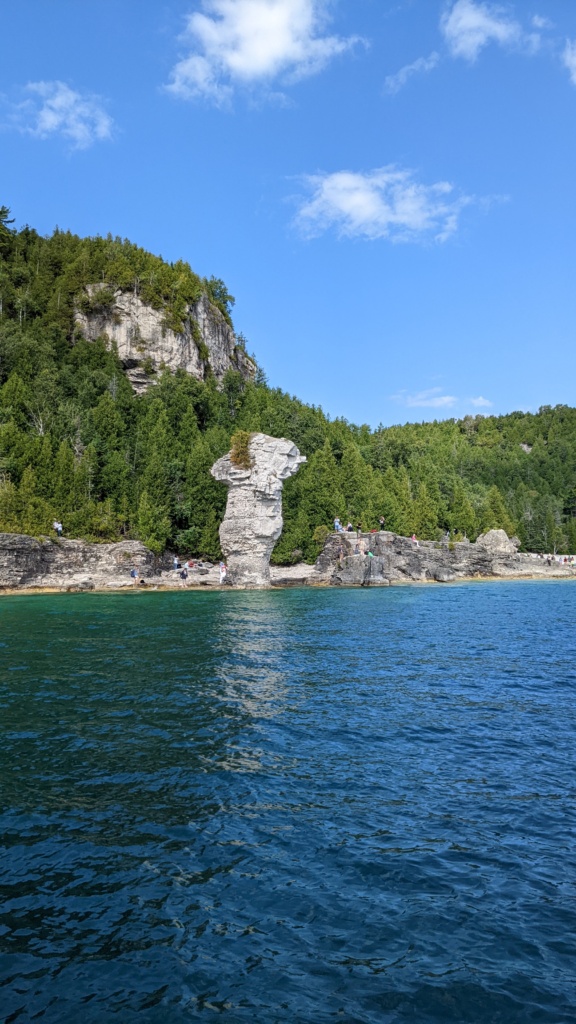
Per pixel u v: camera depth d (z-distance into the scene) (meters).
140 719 16.62
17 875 9.12
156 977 7.18
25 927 7.98
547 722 17.16
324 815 11.27
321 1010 6.75
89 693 19.23
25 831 10.41
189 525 82.38
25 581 56.12
